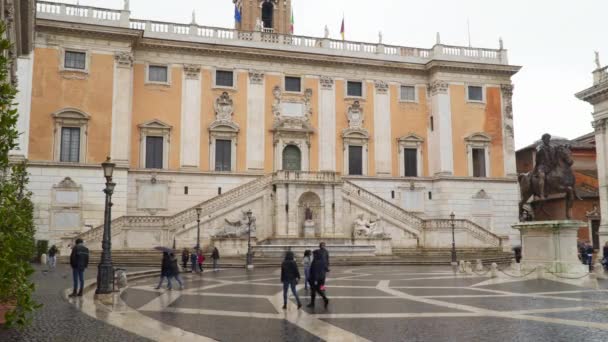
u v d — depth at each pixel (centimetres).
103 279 1773
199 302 1692
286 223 4250
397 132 5138
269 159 4788
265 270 3266
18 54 2808
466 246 4562
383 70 5166
